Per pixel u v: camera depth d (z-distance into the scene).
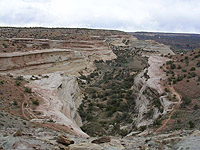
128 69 86.88
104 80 71.75
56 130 20.17
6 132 13.76
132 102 47.09
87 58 89.38
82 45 104.50
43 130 18.14
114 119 39.19
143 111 34.16
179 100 29.83
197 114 22.88
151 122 26.67
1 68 47.47
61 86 39.88
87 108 45.75
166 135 16.09
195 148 10.98
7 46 56.66
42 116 24.91
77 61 78.12
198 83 33.44
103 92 57.31
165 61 60.31
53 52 66.56
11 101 27.47
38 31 154.12
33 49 64.50
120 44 170.00
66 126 22.88
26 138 12.61
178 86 35.06
